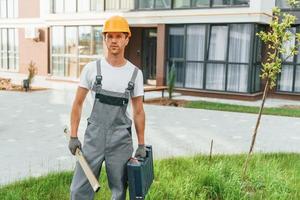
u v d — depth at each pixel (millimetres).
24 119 11406
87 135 3762
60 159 7316
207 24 17422
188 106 14508
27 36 23500
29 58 24281
